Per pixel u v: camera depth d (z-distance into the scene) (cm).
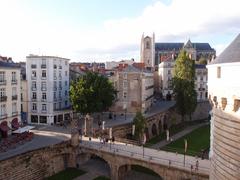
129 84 8256
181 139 6919
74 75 9094
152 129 7369
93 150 4812
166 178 3853
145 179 4591
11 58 8188
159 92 13150
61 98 7875
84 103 6350
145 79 8550
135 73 8206
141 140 6191
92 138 5566
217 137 2138
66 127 6744
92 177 4716
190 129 8162
